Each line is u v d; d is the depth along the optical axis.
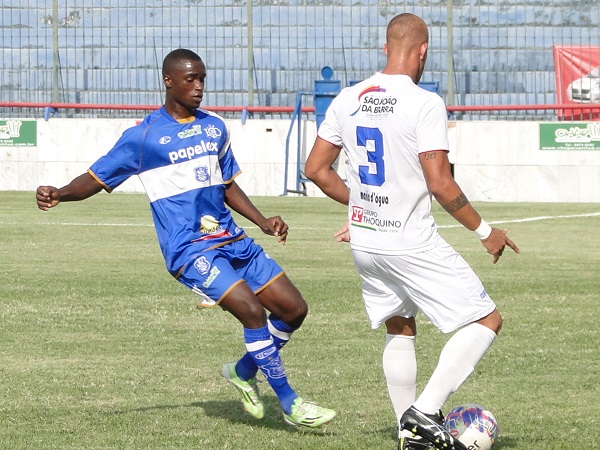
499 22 79.69
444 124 14.11
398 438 15.23
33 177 81.44
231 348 23.20
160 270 37.03
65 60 82.88
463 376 14.17
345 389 19.12
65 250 43.31
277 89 81.81
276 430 16.12
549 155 76.56
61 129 81.00
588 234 51.97
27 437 15.57
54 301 29.75
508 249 45.00
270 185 80.06
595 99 78.69
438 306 14.37
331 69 76.88
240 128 79.88
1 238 47.84
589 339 24.19
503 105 79.06
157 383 19.64
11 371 20.64
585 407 17.73
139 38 82.31
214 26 81.81
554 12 79.12
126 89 82.75
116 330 25.36
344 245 46.12
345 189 15.44
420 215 14.43
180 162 16.03
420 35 14.65
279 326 16.55
